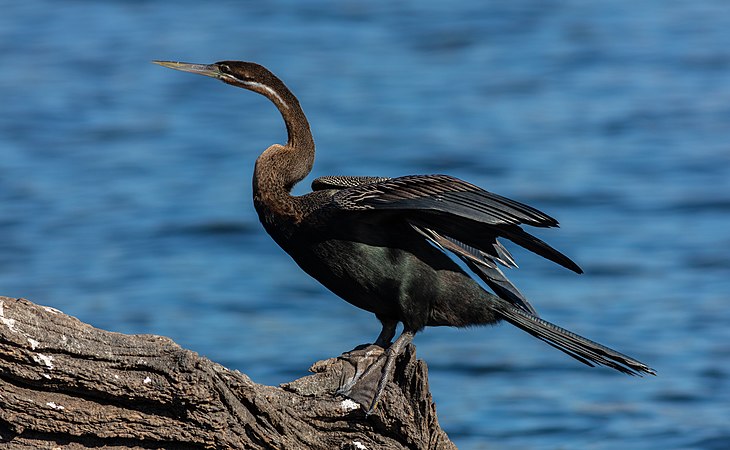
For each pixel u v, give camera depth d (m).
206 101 27.86
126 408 6.12
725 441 11.45
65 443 6.11
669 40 30.39
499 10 33.38
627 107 25.73
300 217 7.26
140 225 20.03
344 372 6.73
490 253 7.48
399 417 6.73
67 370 5.98
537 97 26.56
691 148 23.16
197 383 6.07
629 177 21.72
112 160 23.72
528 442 11.61
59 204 21.14
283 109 7.63
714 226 19.17
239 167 23.22
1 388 5.96
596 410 12.54
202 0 35.25
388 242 7.20
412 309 7.24
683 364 13.77
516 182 21.50
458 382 13.66
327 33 31.38
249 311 15.96
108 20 32.88
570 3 34.28
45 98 27.50
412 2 34.19
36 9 34.22
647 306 15.77
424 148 23.19
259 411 6.31
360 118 25.22
